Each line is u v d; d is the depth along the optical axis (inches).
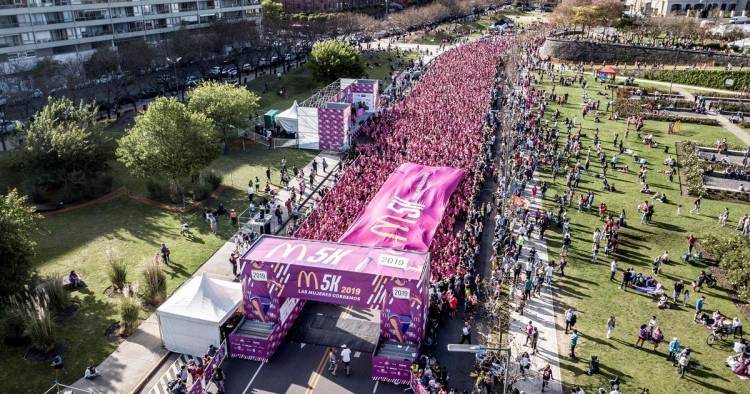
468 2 7436.0
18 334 1412.4
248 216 2114.9
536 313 1549.0
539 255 1829.5
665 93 3816.4
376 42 5935.0
